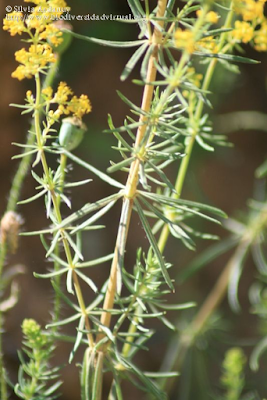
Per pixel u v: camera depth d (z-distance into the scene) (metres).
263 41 0.36
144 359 0.66
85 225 0.36
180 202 0.36
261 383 0.63
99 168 0.67
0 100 0.63
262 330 0.58
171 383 0.56
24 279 0.62
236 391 0.50
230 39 0.41
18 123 0.64
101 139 0.67
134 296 0.39
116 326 0.39
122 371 0.41
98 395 0.38
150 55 0.35
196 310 0.60
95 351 0.38
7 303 0.45
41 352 0.41
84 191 0.67
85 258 0.66
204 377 0.58
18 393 0.41
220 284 0.56
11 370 0.58
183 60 0.33
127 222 0.36
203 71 0.63
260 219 0.54
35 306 0.61
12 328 0.59
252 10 0.34
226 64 0.42
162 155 0.36
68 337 0.40
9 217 0.43
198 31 0.33
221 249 0.55
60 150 0.39
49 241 0.63
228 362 0.49
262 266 0.54
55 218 0.38
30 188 0.64
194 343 0.56
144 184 0.35
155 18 0.35
